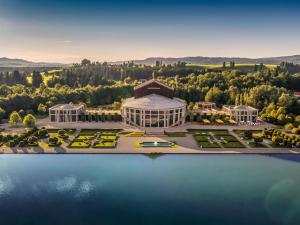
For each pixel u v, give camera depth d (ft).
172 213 180.24
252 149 301.43
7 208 185.88
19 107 498.28
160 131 382.01
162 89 453.99
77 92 596.70
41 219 174.60
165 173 239.50
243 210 182.91
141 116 401.70
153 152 290.97
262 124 429.38
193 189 210.38
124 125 417.49
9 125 423.64
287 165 258.98
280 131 357.00
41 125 416.05
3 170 246.47
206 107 549.13
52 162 265.75
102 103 635.25
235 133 373.81
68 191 207.92
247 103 527.40
